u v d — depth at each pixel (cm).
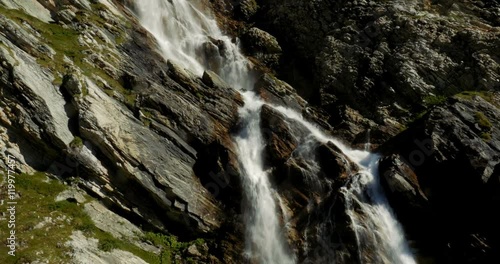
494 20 2478
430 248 1658
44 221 1471
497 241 1510
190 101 2066
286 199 1873
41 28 2000
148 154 1773
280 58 2917
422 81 2308
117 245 1542
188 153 1905
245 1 3381
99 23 2236
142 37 2373
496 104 2005
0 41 1705
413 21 2527
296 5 3083
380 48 2538
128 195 1706
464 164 1697
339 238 1680
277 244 1766
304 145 2025
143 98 1944
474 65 2231
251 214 1838
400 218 1748
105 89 1888
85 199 1628
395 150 1948
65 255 1381
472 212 1619
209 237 1778
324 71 2631
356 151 2112
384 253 1645
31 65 1720
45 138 1612
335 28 2853
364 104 2425
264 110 2105
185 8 3041
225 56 2792
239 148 1998
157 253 1658
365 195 1781
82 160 1634
